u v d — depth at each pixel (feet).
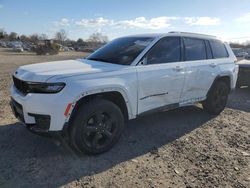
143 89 14.55
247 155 13.75
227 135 16.47
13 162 12.29
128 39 17.11
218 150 14.25
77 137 12.38
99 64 14.37
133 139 15.34
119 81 13.39
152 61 15.28
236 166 12.57
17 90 13.39
